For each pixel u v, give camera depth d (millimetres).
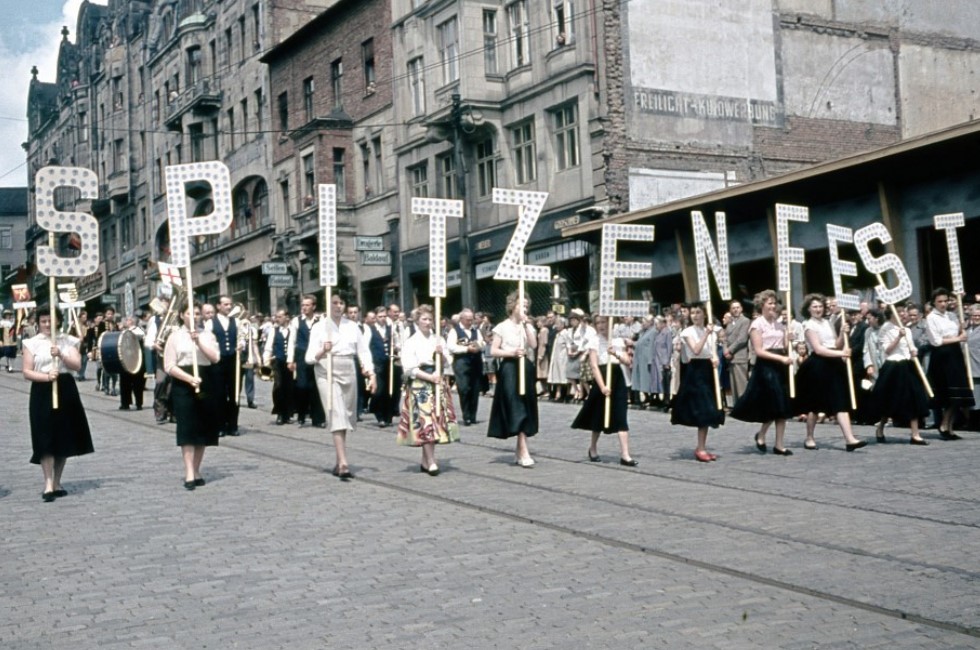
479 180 33094
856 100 31500
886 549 7977
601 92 28156
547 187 30016
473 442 15555
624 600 6770
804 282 23719
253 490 11266
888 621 6207
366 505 10281
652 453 14023
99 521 9703
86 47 73188
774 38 30500
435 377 12086
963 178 20406
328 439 16094
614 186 28000
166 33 59344
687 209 24641
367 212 39875
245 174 49531
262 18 47812
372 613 6598
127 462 13672
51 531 9297
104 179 69062
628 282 28016
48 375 10781
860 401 16938
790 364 13492
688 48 29234
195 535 9016
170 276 20359
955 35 33094
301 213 41688
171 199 12086
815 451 13883
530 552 8172
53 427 10820
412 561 7941
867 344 16391
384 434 16938
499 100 31734
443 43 33906
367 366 12461
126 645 6043
